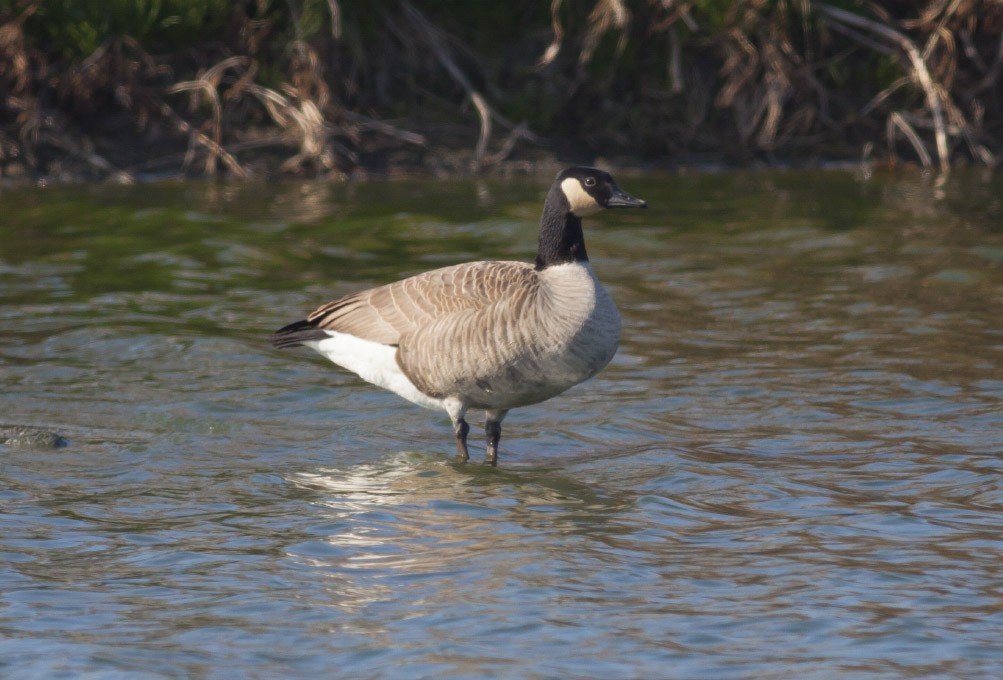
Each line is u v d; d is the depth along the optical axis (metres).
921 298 17.62
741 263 19.53
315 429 13.08
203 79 26.27
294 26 27.17
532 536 9.84
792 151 27.89
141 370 14.77
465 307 11.48
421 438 12.89
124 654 7.83
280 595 8.70
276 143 26.50
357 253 20.03
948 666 7.59
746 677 7.48
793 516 10.23
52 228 21.23
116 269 19.08
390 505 10.62
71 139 25.69
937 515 10.20
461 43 28.30
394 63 28.03
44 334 16.03
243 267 19.23
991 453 11.79
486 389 11.55
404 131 26.92
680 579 8.94
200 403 13.72
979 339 15.76
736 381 14.47
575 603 8.52
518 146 27.25
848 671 7.54
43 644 7.98
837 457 11.84
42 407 13.49
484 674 7.54
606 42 28.16
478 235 20.97
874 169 26.94
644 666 7.63
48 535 9.92
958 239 20.45
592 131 27.86
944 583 8.80
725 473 11.38
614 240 20.92
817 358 15.25
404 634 8.08
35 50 25.95
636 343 16.05
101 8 26.36
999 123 28.19
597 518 10.26
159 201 23.11
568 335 11.23
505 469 11.73
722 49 28.44
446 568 9.16
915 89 28.38
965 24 28.59
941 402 13.50
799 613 8.34
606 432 12.95
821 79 29.05
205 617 8.37
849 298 17.70
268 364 15.06
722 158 27.62
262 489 11.08
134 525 10.15
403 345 11.77
